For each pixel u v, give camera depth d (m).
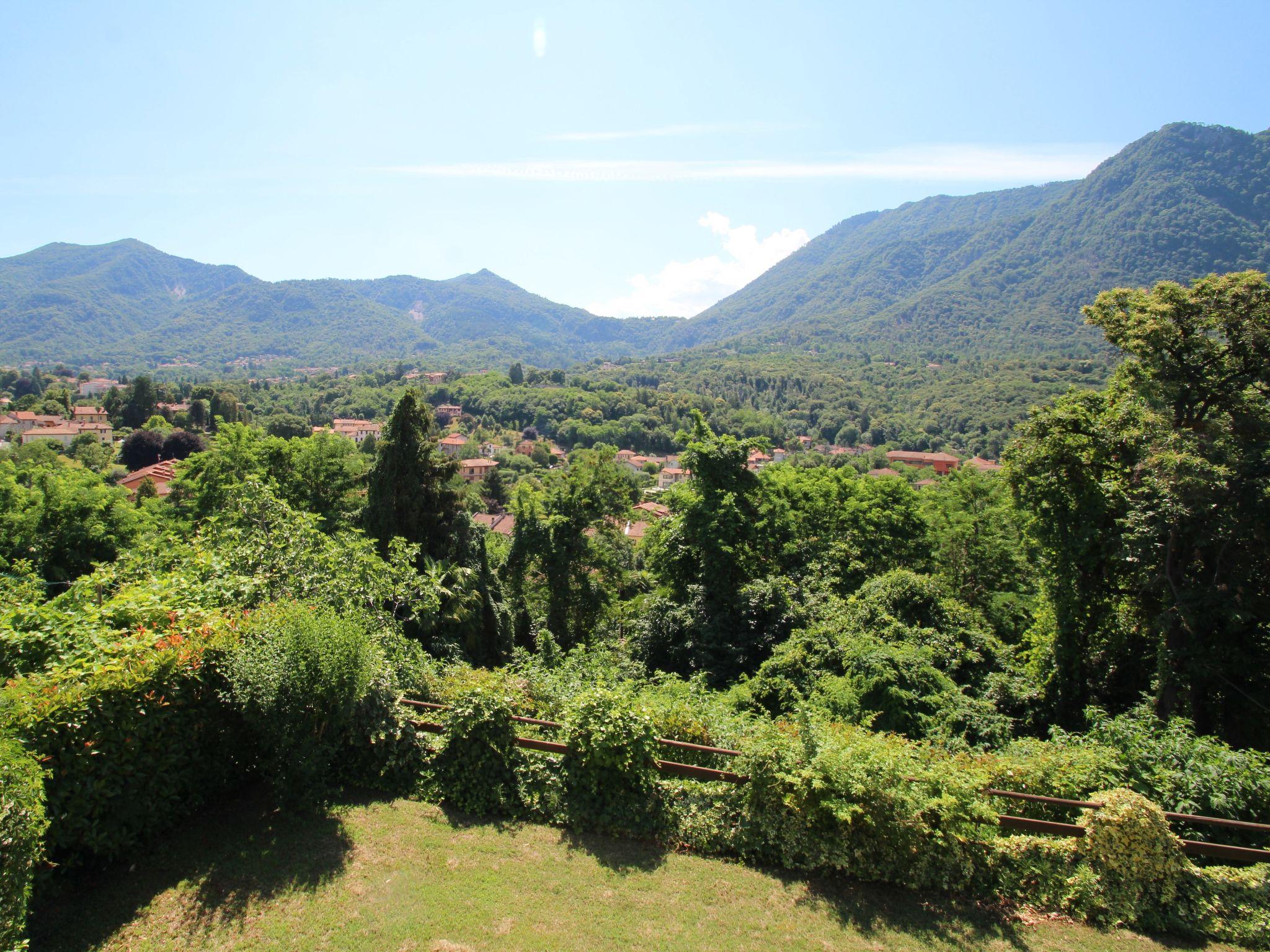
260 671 6.07
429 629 15.77
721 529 18.34
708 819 6.52
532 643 23.45
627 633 21.78
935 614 15.34
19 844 4.16
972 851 6.01
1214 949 5.44
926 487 35.75
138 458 60.38
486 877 5.86
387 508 17.61
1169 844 5.79
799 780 6.12
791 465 31.75
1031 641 16.20
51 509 23.91
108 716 5.37
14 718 4.86
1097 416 14.57
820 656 13.26
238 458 22.56
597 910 5.54
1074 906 5.78
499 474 76.00
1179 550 12.36
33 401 96.94
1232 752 7.19
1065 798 6.72
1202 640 11.79
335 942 4.98
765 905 5.73
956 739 10.11
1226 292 12.27
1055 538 14.57
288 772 6.38
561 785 6.86
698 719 7.46
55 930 4.82
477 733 7.09
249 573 8.91
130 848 5.71
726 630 16.86
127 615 6.89
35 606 7.34
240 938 4.94
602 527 25.16
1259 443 11.84
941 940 5.42
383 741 7.23
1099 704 13.95
